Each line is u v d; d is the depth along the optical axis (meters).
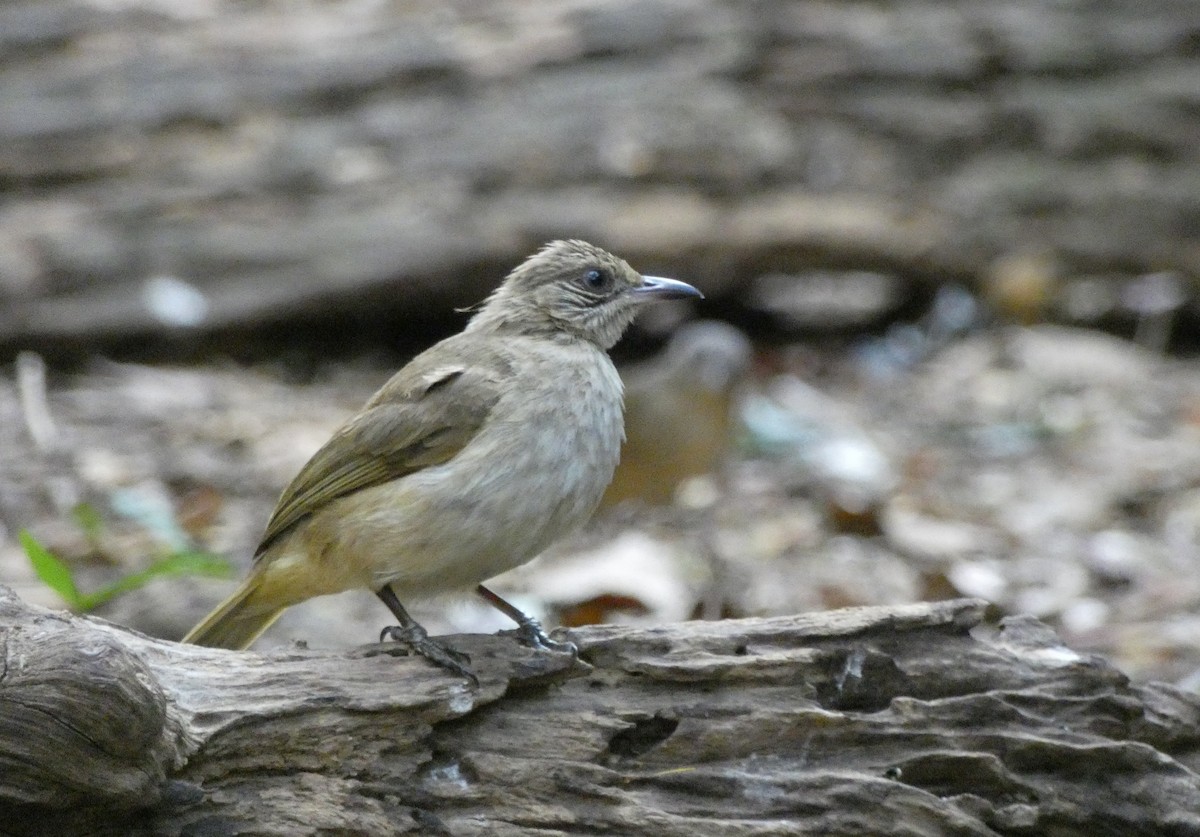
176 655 6.60
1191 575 12.44
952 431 16.39
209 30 16.17
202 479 13.04
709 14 17.06
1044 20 17.72
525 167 16.55
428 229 16.31
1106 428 16.31
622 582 11.49
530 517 7.83
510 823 6.62
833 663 7.20
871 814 6.76
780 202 17.27
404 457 7.84
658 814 6.67
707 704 7.03
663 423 13.08
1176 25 17.89
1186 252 18.16
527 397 7.87
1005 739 7.04
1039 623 7.63
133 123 15.76
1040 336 18.70
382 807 6.53
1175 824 7.00
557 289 8.61
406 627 7.18
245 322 16.06
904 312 19.72
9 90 15.58
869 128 17.50
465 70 16.55
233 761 6.39
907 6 17.59
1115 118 17.86
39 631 5.89
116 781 5.87
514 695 6.97
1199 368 18.64
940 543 12.99
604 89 16.78
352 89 16.27
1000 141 17.89
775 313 19.75
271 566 8.19
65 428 13.80
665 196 16.97
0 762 5.71
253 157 16.02
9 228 15.41
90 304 15.50
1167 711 7.36
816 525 13.34
